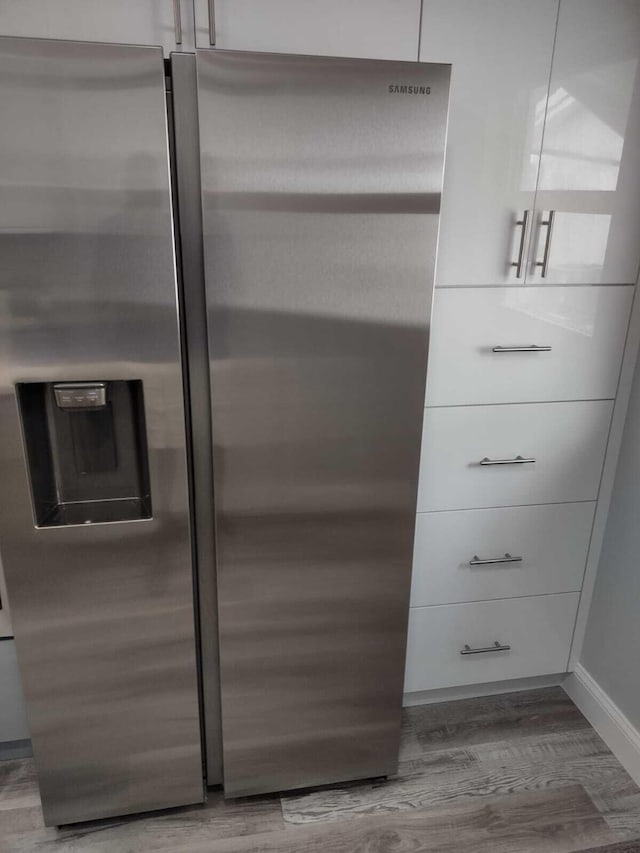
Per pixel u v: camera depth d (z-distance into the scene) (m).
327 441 1.31
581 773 1.75
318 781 1.65
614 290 1.62
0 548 1.25
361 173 1.16
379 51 1.32
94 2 1.18
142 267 1.12
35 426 1.24
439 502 1.72
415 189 1.19
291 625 1.45
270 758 1.58
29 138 1.03
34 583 1.29
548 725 1.92
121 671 1.40
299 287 1.20
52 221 1.07
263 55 1.06
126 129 1.05
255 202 1.13
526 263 1.54
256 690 1.50
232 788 1.59
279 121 1.10
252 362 1.22
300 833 1.55
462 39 1.35
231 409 1.25
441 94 1.15
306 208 1.16
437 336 1.56
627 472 1.74
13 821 1.57
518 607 1.89
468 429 1.66
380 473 1.37
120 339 1.16
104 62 1.01
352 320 1.24
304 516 1.36
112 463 1.33
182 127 1.09
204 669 1.47
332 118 1.12
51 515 1.30
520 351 1.60
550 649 1.97
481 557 1.80
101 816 1.54
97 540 1.28
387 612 1.50
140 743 1.48
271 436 1.28
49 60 1.00
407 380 1.31
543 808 1.64
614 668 1.83
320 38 1.29
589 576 1.90
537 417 1.69
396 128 1.15
